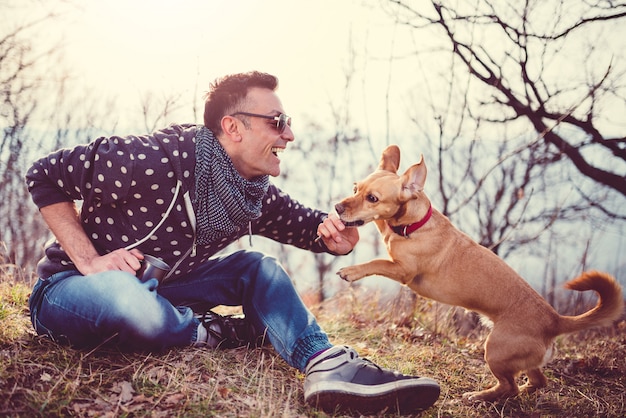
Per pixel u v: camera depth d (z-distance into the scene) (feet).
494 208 19.53
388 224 11.87
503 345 10.00
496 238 19.72
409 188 11.40
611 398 9.81
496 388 9.78
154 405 7.27
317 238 10.14
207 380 8.08
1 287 10.89
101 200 7.79
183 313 8.68
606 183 17.65
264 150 8.55
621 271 19.88
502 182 19.57
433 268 11.43
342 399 7.60
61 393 7.14
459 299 11.26
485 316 11.15
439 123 17.63
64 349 8.10
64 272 8.10
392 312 14.48
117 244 8.09
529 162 18.56
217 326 9.11
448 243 11.44
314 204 24.41
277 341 8.47
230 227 8.34
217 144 8.20
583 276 10.14
